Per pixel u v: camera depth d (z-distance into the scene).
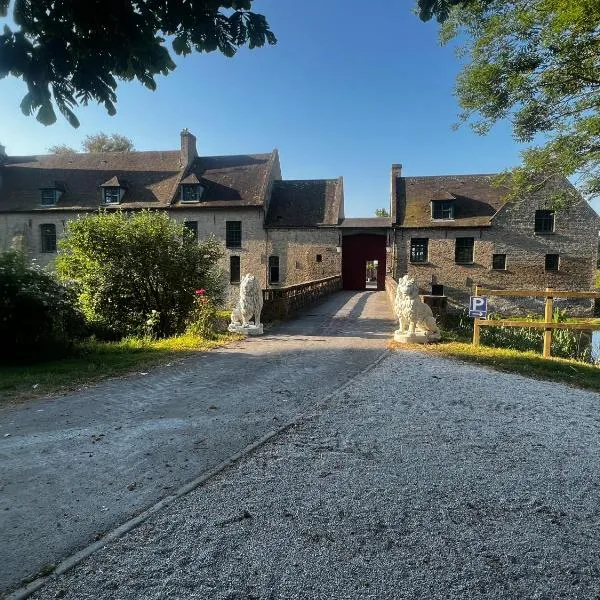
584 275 27.41
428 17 3.41
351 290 29.91
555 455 3.95
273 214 30.19
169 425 4.62
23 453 3.90
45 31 2.55
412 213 29.44
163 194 30.39
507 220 27.80
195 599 2.20
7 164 33.88
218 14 2.85
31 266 9.13
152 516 2.91
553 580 2.37
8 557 2.49
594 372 7.32
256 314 11.45
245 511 2.99
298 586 2.30
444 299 12.55
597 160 14.15
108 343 10.32
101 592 2.24
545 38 12.66
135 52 2.78
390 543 2.66
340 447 4.07
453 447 4.10
